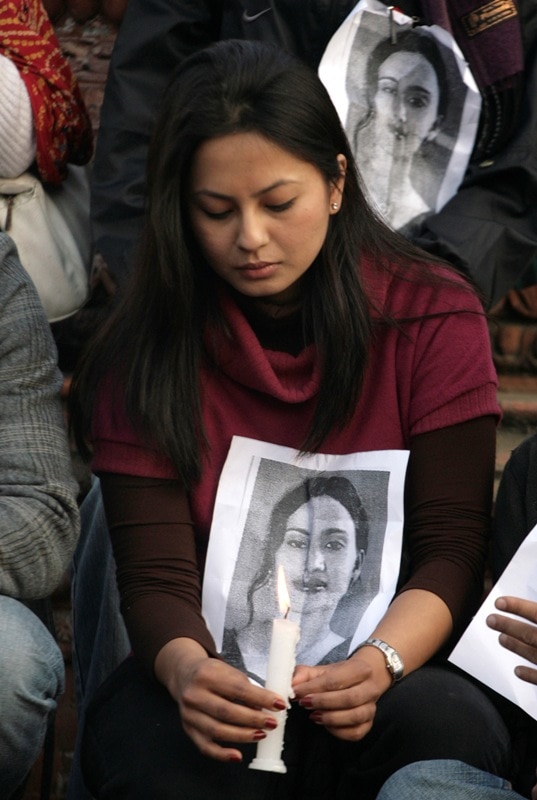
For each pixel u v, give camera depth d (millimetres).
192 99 4934
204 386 5363
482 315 5406
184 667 4711
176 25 7340
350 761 4922
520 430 7898
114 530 5301
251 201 4910
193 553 5250
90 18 8656
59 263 7270
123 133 7309
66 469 5395
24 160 7195
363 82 6852
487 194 6977
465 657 4805
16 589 5211
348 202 5328
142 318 5352
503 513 5273
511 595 4840
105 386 5410
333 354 5246
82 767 5012
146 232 5266
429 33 6844
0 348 5422
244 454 5301
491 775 4590
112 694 5047
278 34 7039
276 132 4840
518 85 6949
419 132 6930
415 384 5336
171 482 5297
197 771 4684
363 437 5328
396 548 5117
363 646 4789
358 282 5301
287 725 4918
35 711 5090
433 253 6824
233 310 5305
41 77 7211
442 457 5258
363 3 6805
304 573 5160
